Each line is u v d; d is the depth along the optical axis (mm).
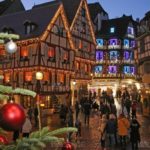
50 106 36812
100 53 64312
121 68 63344
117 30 65125
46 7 40125
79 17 46188
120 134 15984
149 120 29625
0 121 2574
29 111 26219
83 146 16453
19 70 37500
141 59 39625
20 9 52812
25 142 2594
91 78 49500
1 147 2727
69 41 41656
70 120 18641
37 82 35469
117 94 52906
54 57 38562
